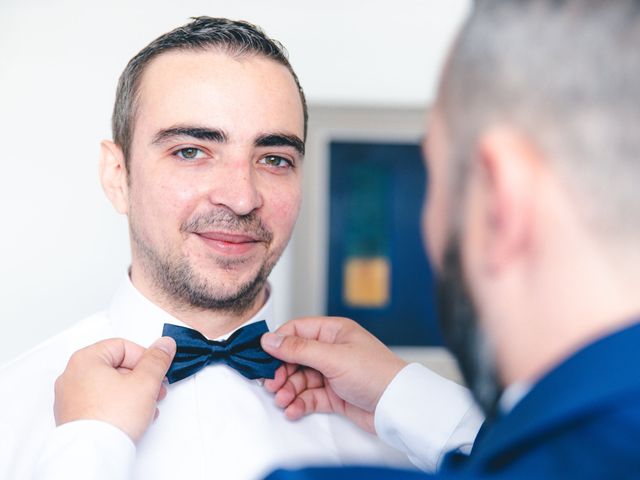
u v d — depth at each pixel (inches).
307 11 104.2
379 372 50.8
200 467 48.6
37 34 99.4
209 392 50.8
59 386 42.3
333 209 102.2
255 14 103.4
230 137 47.3
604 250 15.1
